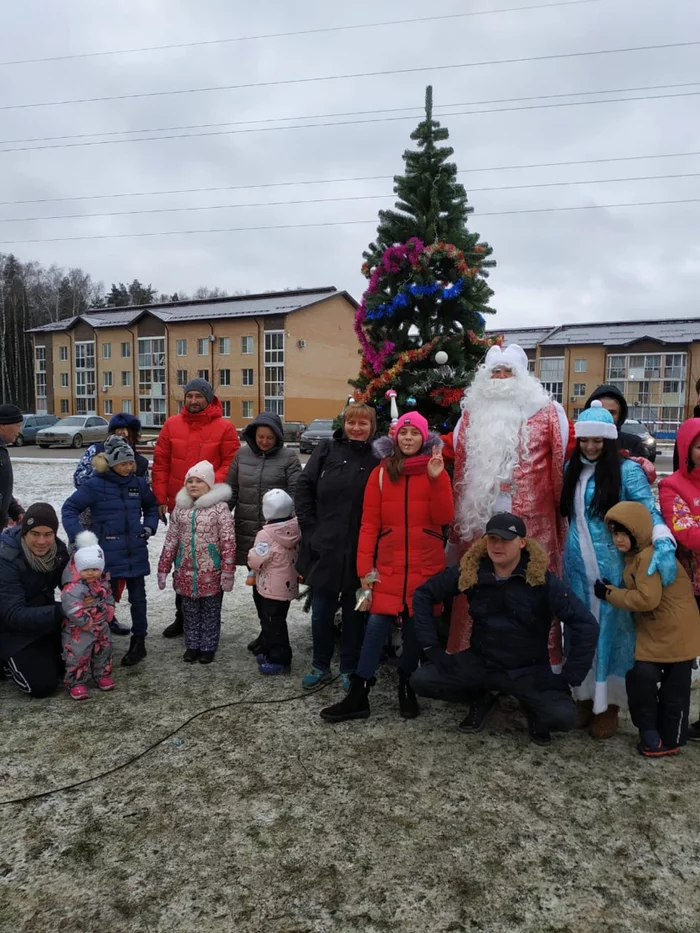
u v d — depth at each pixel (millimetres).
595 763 2828
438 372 3889
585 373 45312
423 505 3180
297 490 3650
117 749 2918
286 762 2816
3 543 3477
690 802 2529
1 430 4395
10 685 3650
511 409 3242
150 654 4148
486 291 4152
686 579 2854
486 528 2969
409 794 2578
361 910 1968
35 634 3426
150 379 44531
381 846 2260
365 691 3262
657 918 1942
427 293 4008
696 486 2953
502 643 2924
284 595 3789
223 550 3928
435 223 4281
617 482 2951
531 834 2330
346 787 2623
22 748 2924
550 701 2875
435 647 3057
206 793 2578
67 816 2426
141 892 2041
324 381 42062
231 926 1904
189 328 42562
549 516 3246
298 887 2064
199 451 4496
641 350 43844
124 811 2459
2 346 57219
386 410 4238
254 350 40531
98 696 3494
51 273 68375
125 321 45812
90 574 3393
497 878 2107
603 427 2908
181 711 3311
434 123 4414
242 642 4406
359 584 3400
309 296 43469
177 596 4449
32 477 13953
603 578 2965
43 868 2145
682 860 2197
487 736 3078
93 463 3834
